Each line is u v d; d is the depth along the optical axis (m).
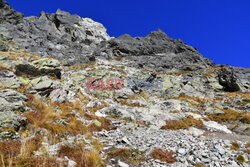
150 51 69.62
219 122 20.08
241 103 28.80
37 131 8.97
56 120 11.12
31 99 12.88
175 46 74.88
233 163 7.17
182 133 14.45
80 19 91.81
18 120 8.67
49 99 15.25
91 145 8.84
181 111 23.83
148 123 17.89
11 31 51.69
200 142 10.39
